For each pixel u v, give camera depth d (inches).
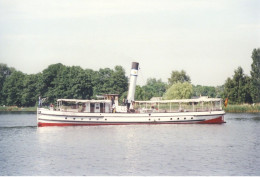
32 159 2022.6
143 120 3543.3
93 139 2677.2
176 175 1731.1
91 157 2064.5
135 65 3649.1
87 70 7450.8
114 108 3533.5
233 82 6707.7
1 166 1878.7
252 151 2234.3
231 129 3304.6
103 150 2262.6
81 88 6569.9
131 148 2325.3
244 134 2979.8
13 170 1809.8
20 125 3772.1
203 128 3341.5
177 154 2140.7
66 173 1764.3
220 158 2039.9
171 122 3590.1
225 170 1804.9
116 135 2866.6
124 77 7426.2
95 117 3459.6
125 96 7022.6
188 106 4092.0
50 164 1914.4
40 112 3398.1
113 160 1994.3
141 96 7352.4
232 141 2613.2
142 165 1893.5
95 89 6998.0
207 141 2608.3
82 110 3489.2
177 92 6904.5
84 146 2396.7
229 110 6072.8
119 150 2261.3
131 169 1822.1
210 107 3895.2
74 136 2819.9
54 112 3388.3
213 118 3690.9
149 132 3038.9
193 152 2201.0
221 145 2445.9
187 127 3390.7
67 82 6525.6
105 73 7583.7
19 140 2659.9
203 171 1788.9
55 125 3408.0
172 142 2554.1
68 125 3420.3
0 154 2153.1
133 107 3668.8
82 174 1748.3
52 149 2300.7
